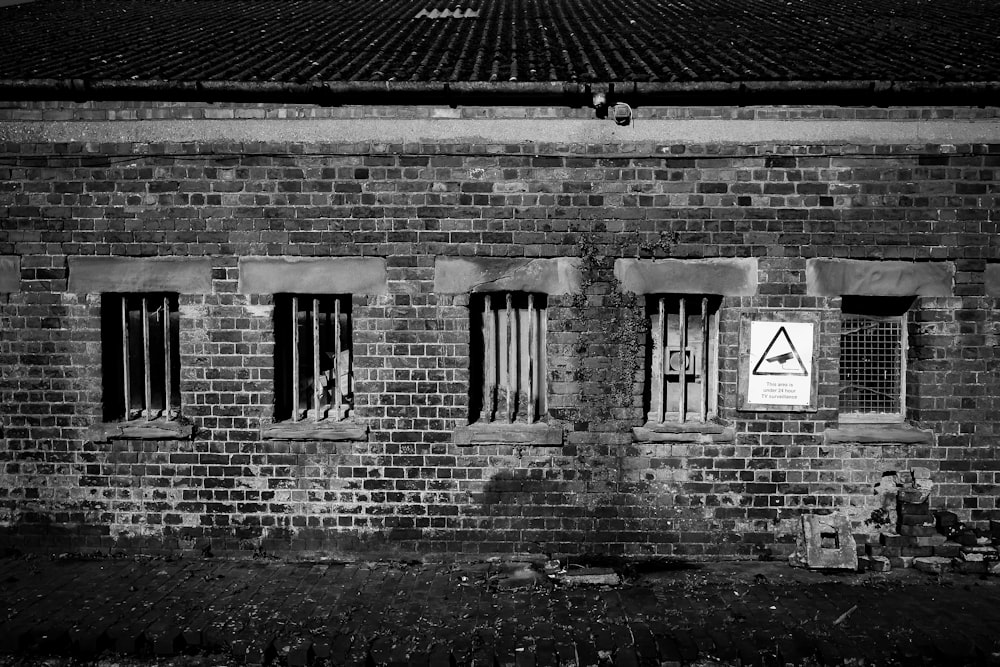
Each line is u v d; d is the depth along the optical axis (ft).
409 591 17.87
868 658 14.94
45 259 20.07
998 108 19.39
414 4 34.60
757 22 27.66
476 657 14.79
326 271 19.95
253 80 19.24
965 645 15.05
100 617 16.34
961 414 19.72
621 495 19.97
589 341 19.90
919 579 18.45
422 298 19.90
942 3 31.42
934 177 19.44
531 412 20.45
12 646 15.58
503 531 20.02
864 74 19.11
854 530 19.86
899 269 19.62
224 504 20.11
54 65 20.86
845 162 19.49
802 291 19.71
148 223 19.97
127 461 20.17
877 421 20.53
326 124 19.74
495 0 35.42
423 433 19.98
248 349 20.07
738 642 15.17
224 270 19.99
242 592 17.78
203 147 19.75
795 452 19.86
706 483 19.92
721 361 20.11
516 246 19.79
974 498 19.80
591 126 19.63
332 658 15.05
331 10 32.81
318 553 20.10
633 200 19.69
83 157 19.83
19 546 20.35
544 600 17.33
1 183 19.99
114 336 20.76
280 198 19.85
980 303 19.62
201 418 20.10
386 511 20.06
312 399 20.88
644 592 17.76
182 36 25.98
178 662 15.28
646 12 31.01
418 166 19.75
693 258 19.75
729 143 19.51
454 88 19.17
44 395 20.24
